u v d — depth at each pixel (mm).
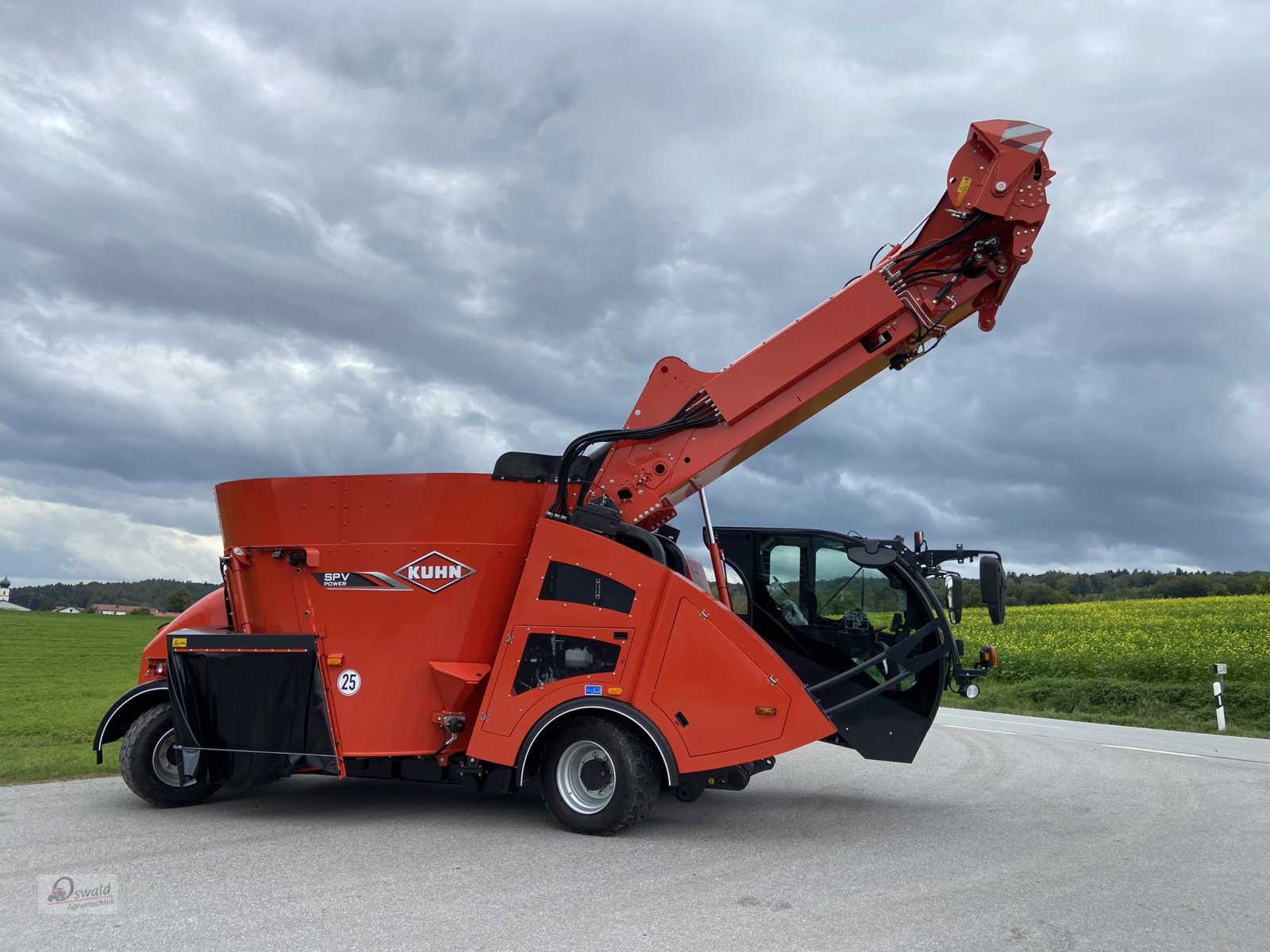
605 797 7418
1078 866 6578
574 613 7555
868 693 8250
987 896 5781
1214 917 5391
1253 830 7855
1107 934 5074
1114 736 15422
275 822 7863
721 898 5660
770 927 5105
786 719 7172
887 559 8234
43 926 5039
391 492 7988
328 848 6887
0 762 10742
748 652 7281
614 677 7379
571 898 5625
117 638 49156
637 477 8328
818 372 8375
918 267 8406
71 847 6828
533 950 4688
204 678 8039
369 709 7871
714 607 7355
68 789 9320
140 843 6988
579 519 7898
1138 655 24672
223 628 8875
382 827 7668
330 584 8000
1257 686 19969
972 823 8094
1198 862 6730
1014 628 34219
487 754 7570
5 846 6867
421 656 7875
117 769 10328
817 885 6000
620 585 7512
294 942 4801
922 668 8406
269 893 5668
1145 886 6043
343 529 8023
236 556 8219
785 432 8883
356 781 10125
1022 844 7270
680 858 6711
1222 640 28609
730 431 8336
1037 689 22391
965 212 8148
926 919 5289
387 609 7922
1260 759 12461
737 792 9727
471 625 7867
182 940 4824
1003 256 8203
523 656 7602
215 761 8016
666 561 8070
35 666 32031
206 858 6535
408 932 4957
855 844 7230
